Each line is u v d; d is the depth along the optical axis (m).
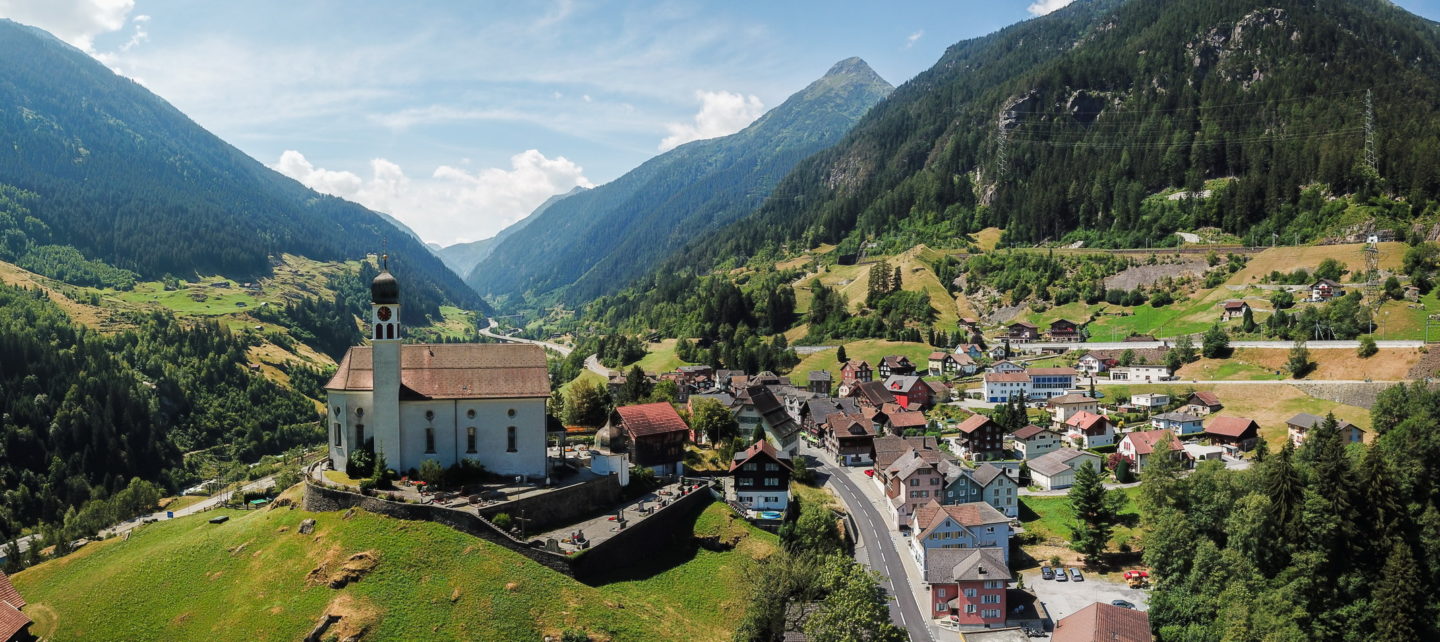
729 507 129.25
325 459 125.50
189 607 91.56
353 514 100.94
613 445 145.62
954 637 111.06
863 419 190.12
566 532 107.31
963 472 147.50
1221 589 113.19
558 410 193.00
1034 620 114.50
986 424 186.12
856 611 91.12
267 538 100.50
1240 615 103.56
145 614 91.88
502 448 115.38
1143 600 121.19
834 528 134.00
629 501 122.19
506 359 119.31
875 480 171.62
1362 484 123.12
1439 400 157.50
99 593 96.81
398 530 97.88
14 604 83.88
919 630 112.56
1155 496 138.00
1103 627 98.62
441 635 85.69
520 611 89.81
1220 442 185.75
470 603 89.56
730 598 105.12
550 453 137.00
